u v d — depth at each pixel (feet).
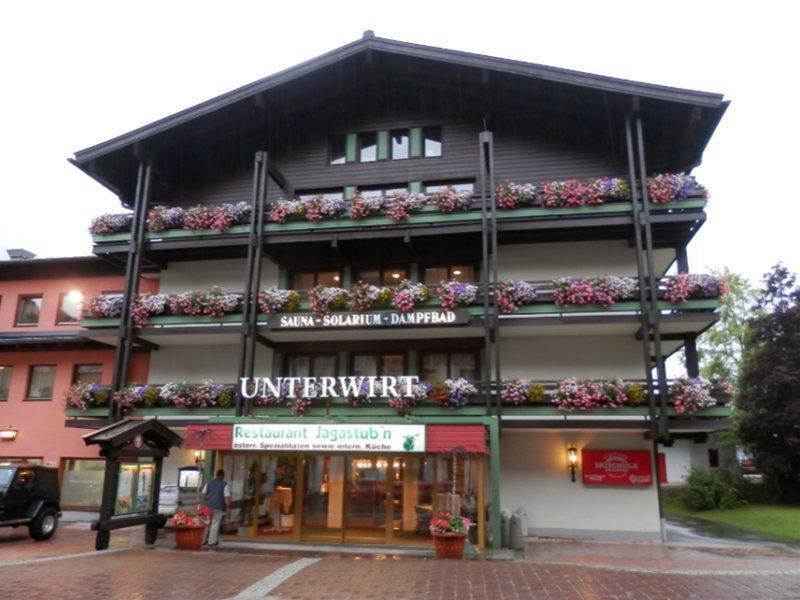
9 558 41.27
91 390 62.08
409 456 49.78
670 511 84.89
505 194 58.08
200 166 70.64
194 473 60.34
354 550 46.21
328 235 60.49
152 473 49.90
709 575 36.11
